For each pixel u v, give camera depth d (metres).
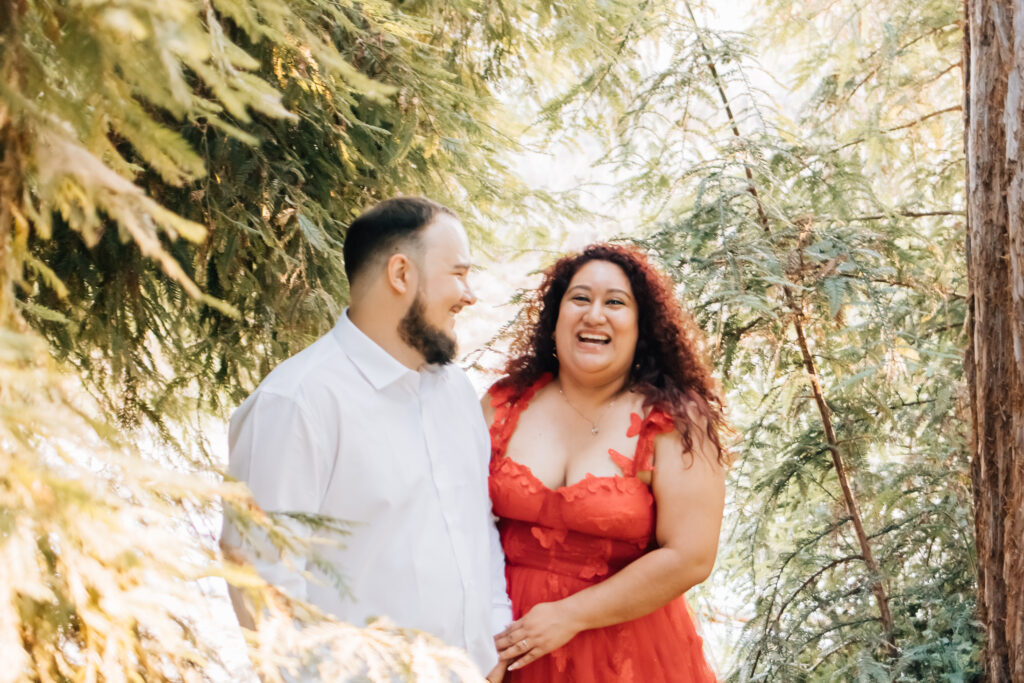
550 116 2.92
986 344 2.13
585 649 1.75
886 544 2.96
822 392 3.09
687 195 3.07
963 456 2.81
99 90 0.66
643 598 1.71
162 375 1.79
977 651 2.46
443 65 2.12
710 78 2.89
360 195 2.07
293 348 1.91
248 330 1.91
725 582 3.35
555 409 1.91
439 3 2.07
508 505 1.80
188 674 0.77
